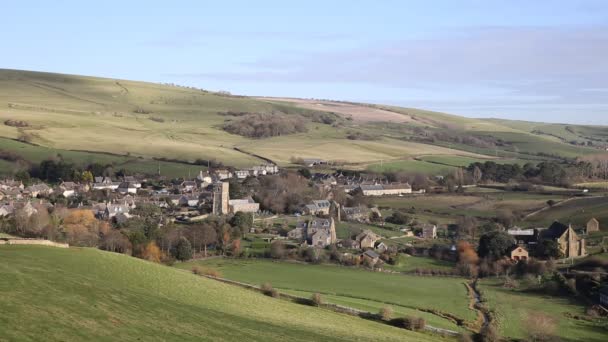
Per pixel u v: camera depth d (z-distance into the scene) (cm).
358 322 10831
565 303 14012
